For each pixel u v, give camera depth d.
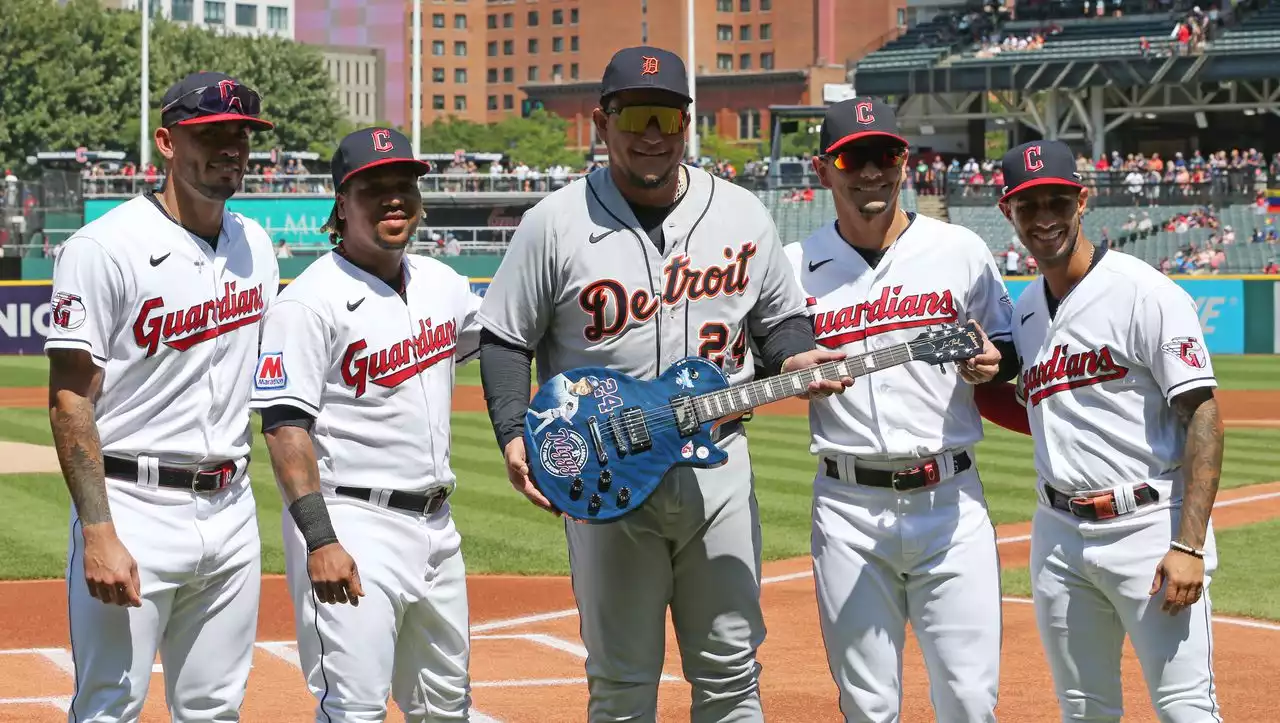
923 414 4.79
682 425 4.43
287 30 108.31
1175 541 4.45
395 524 4.74
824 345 4.98
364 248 4.75
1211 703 4.54
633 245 4.52
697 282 4.58
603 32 108.69
